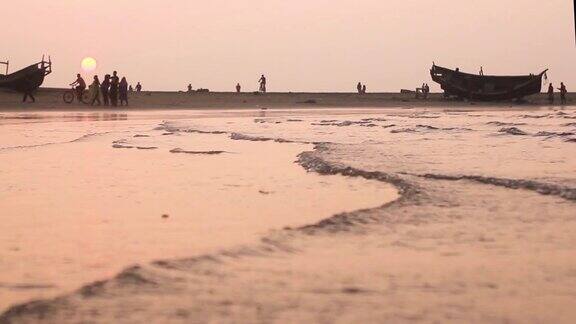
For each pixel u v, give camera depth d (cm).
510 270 1069
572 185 1875
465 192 1848
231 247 1237
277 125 5891
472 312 869
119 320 838
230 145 3666
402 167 2402
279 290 962
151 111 10738
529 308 884
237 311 871
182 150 3325
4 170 2536
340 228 1407
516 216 1514
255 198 1877
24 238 1358
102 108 12088
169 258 1155
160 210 1689
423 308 884
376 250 1214
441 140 3812
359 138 4088
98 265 1134
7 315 855
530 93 19238
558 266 1091
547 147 3247
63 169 2566
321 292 955
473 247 1233
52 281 1034
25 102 14250
